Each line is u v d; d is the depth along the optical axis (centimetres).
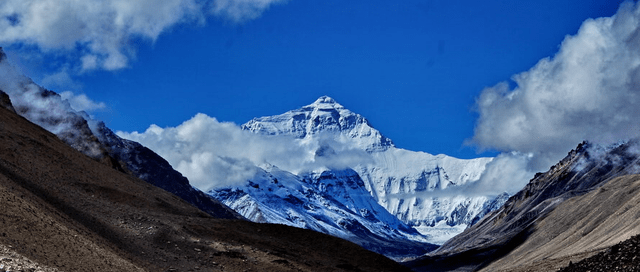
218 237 7612
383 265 8344
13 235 4484
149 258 6272
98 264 4909
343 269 7644
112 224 6944
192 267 6388
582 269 4834
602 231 14300
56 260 4497
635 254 4588
